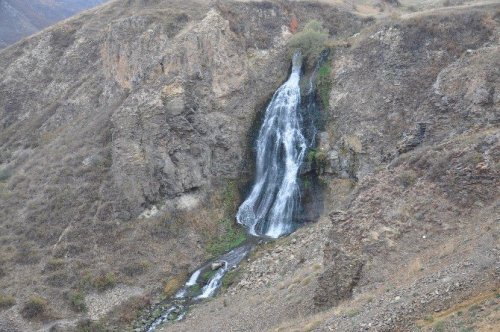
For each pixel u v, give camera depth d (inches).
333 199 1285.7
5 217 1368.1
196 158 1414.9
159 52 1585.9
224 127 1483.8
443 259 650.8
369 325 577.9
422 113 1085.1
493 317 487.5
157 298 1139.9
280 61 1681.8
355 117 1379.2
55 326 1032.2
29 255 1219.9
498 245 609.0
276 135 1533.0
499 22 1318.9
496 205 692.1
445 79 1066.7
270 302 874.1
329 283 746.2
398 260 705.6
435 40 1371.8
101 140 1493.6
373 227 759.7
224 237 1334.9
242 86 1582.2
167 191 1368.1
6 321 1046.4
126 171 1346.0
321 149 1393.9
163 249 1270.9
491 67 987.9
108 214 1307.8
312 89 1529.3
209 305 1035.9
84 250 1230.3
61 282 1148.5
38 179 1461.6
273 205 1429.6
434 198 751.7
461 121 965.8
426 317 545.6
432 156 809.5
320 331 629.6
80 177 1408.7
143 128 1385.3
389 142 1272.1
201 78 1501.0
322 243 1019.3
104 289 1147.3
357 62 1494.8
